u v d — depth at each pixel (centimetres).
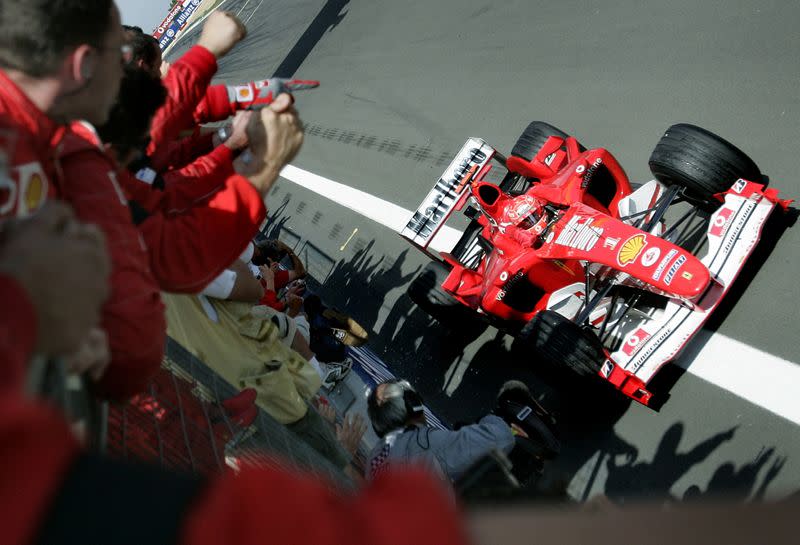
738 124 568
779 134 533
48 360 70
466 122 908
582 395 528
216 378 229
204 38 248
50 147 127
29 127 121
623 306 497
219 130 292
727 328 471
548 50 851
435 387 675
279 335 386
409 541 52
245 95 229
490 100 889
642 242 431
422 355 711
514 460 349
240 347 303
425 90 1045
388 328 780
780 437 416
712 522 50
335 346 512
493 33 991
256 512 51
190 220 167
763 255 478
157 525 52
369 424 471
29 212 115
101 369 96
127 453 153
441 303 614
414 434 293
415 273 807
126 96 180
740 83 590
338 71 1393
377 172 1004
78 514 50
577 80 770
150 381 184
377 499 56
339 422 470
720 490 427
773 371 438
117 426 156
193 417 194
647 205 525
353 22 1552
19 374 54
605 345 496
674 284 410
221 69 2231
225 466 191
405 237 634
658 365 438
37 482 46
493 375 624
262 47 2047
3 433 45
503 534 55
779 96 553
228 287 304
